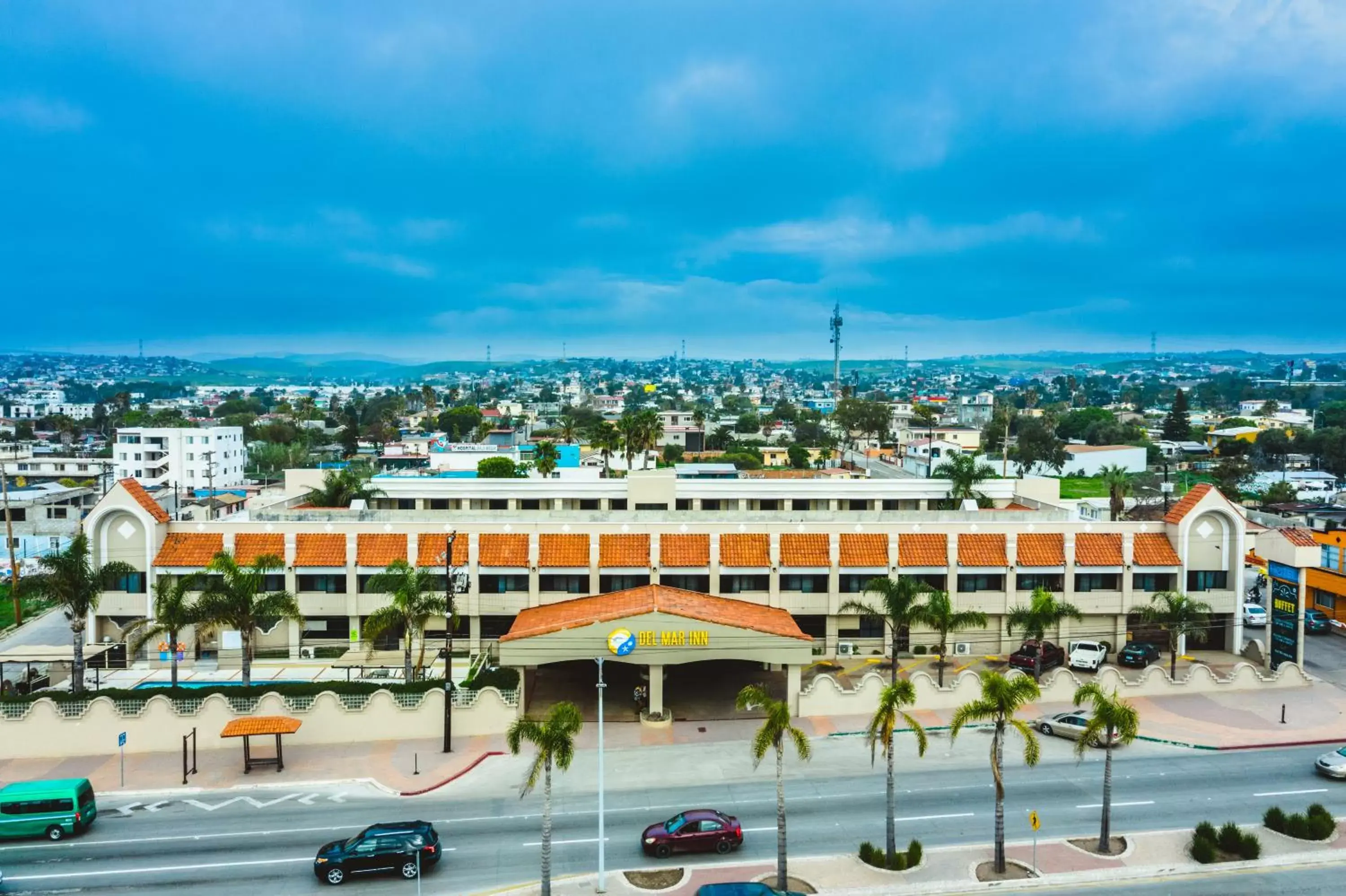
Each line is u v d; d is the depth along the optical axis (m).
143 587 70.19
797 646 58.25
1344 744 53.75
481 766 51.12
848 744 53.88
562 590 70.56
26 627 82.81
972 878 37.88
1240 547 71.56
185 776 48.75
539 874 38.75
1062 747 53.31
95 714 53.12
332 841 41.84
